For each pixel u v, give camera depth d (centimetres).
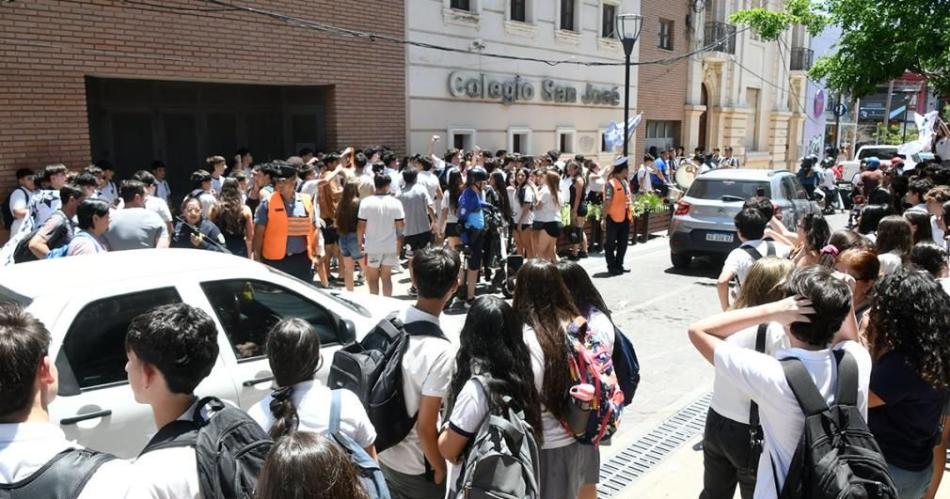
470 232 931
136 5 1083
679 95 2523
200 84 1336
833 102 3753
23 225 768
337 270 1157
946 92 1323
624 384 347
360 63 1433
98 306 377
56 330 358
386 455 332
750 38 2838
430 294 323
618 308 962
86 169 862
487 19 1702
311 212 791
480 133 1727
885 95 4578
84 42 1033
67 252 549
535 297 325
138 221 614
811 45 3319
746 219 528
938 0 1243
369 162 1242
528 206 1115
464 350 297
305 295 460
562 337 314
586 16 2012
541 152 1922
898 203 1055
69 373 359
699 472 496
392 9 1481
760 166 3062
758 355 261
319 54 1352
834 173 2481
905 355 287
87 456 201
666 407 625
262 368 422
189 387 230
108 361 375
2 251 621
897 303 289
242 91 1413
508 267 976
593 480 338
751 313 269
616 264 1205
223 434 219
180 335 225
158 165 1127
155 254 448
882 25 1284
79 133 1043
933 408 292
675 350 783
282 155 1501
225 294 424
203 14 1167
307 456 177
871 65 1308
